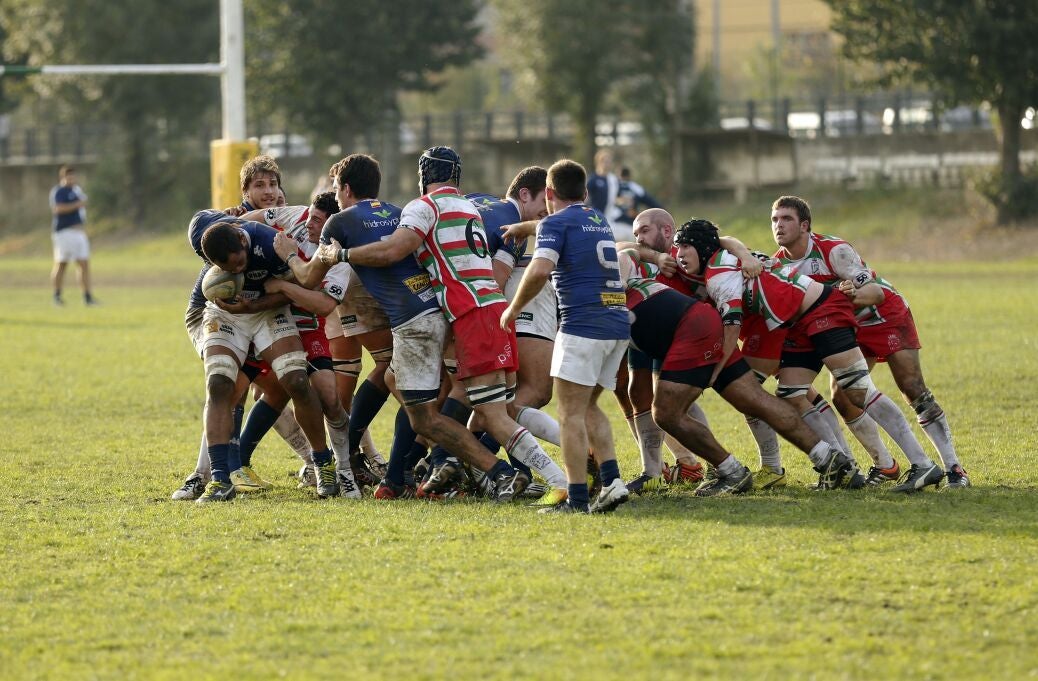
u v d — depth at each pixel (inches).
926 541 812.6
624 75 5428.2
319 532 877.8
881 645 620.7
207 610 697.6
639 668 596.4
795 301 1013.2
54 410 1533.0
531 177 1093.8
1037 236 4224.9
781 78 7470.5
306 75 5585.6
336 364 1171.9
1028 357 1782.7
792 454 1197.1
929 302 2635.3
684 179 5344.5
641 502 985.5
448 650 625.0
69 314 2795.3
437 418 1006.4
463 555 800.9
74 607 706.8
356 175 1023.6
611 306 943.7
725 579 731.4
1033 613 664.4
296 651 629.0
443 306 990.4
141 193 6338.6
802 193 5108.3
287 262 997.2
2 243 6240.2
